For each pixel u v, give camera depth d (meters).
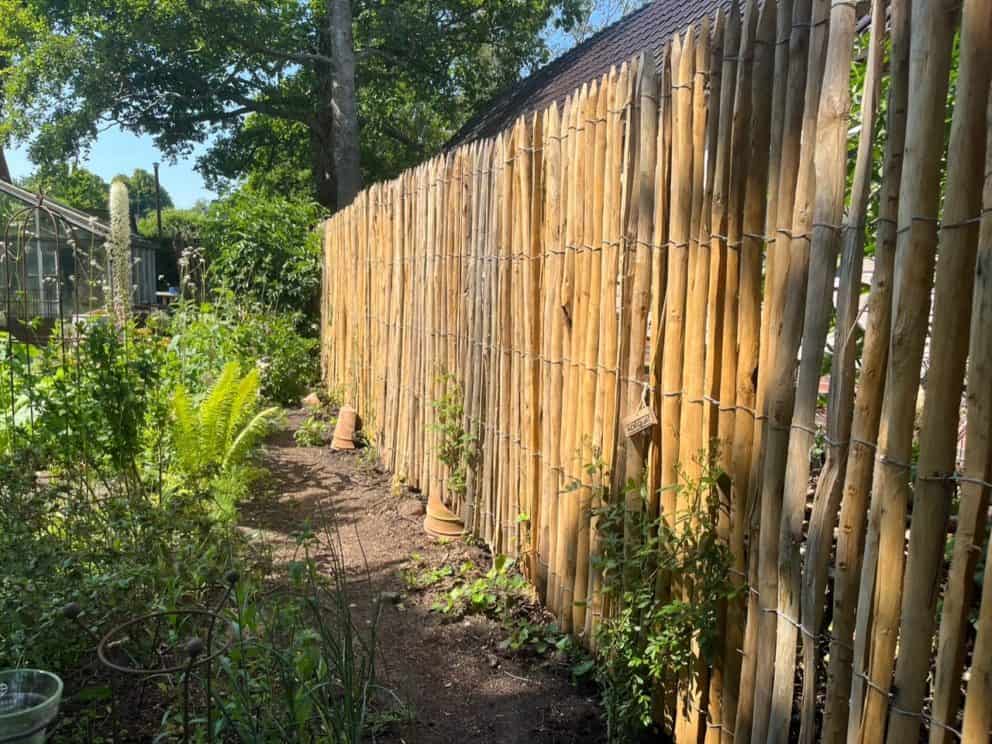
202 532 3.68
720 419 2.28
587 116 3.07
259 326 9.10
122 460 4.31
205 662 2.13
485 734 2.71
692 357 2.40
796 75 1.92
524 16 22.94
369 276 6.88
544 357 3.51
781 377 1.98
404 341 5.73
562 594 3.35
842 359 1.76
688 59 2.41
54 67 21.64
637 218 2.73
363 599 3.79
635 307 2.73
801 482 1.91
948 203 1.51
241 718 2.30
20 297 4.99
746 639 2.17
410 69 23.03
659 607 2.57
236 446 5.45
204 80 22.86
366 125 25.36
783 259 1.98
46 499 3.49
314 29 22.77
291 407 9.06
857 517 1.74
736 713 2.26
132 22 20.27
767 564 2.04
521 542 3.79
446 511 4.63
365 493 5.67
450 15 22.72
